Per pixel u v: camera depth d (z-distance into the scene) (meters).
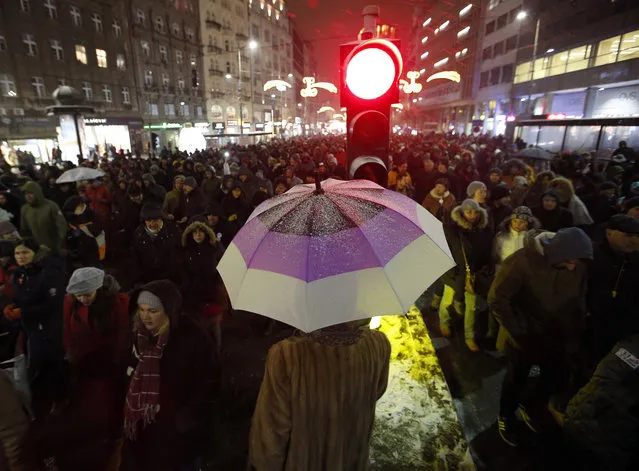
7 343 3.64
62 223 5.50
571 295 2.59
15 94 23.78
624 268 2.83
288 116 76.25
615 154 10.95
